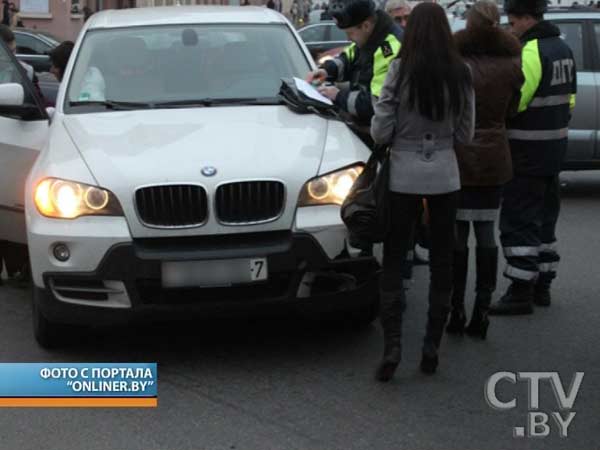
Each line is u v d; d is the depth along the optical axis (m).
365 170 5.48
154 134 6.07
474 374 5.86
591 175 13.84
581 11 11.39
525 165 6.78
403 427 5.11
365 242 5.47
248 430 5.07
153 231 5.57
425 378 5.79
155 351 6.27
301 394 5.54
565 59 6.72
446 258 5.71
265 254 5.57
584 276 8.16
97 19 7.78
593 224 10.31
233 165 5.66
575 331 6.69
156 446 4.91
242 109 6.62
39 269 5.72
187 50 7.22
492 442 4.94
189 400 5.48
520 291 7.04
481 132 6.18
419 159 5.43
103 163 5.72
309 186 5.70
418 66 5.24
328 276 5.74
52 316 5.78
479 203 6.30
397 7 7.77
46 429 5.14
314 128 6.24
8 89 6.87
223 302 5.64
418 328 6.70
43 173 5.81
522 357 6.16
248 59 7.19
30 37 22.28
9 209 7.13
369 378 5.77
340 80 6.95
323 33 23.41
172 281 5.54
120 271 5.54
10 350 6.30
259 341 6.42
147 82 6.95
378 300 6.29
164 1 45.38
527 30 6.78
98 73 7.02
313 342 6.38
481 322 6.44
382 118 5.36
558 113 6.74
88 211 5.61
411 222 5.58
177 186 5.57
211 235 5.61
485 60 6.17
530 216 6.88
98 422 5.21
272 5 46.78
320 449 4.84
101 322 5.68
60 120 6.55
